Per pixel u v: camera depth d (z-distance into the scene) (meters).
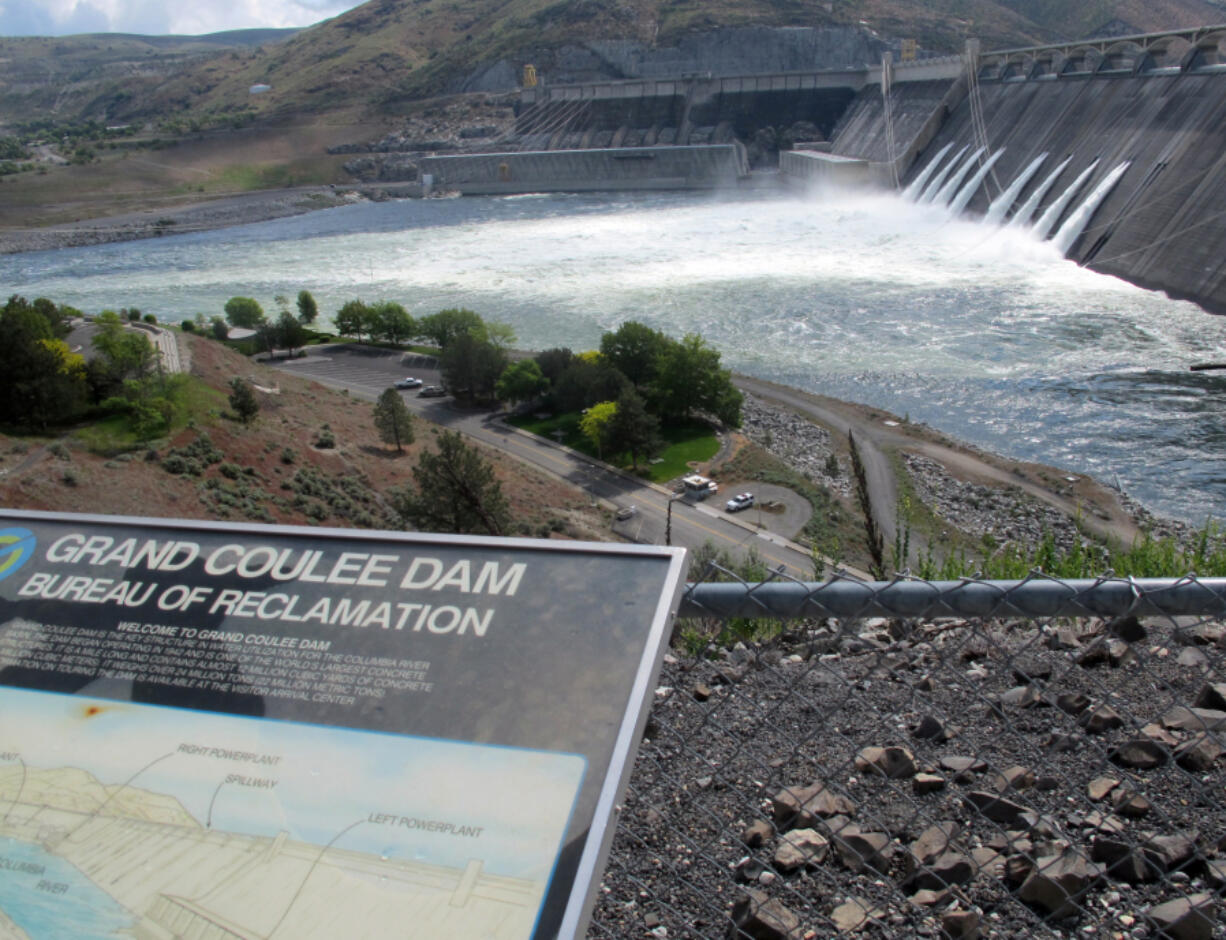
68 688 4.45
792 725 7.94
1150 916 5.64
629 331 87.00
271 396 76.75
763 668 9.02
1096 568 12.97
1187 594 4.80
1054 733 7.39
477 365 89.88
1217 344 83.81
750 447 74.56
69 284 154.25
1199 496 59.72
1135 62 125.62
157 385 63.69
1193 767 6.86
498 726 3.97
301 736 4.11
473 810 3.76
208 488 57.00
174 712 4.27
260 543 4.89
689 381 77.25
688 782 7.30
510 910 3.49
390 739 4.02
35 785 4.12
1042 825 6.47
